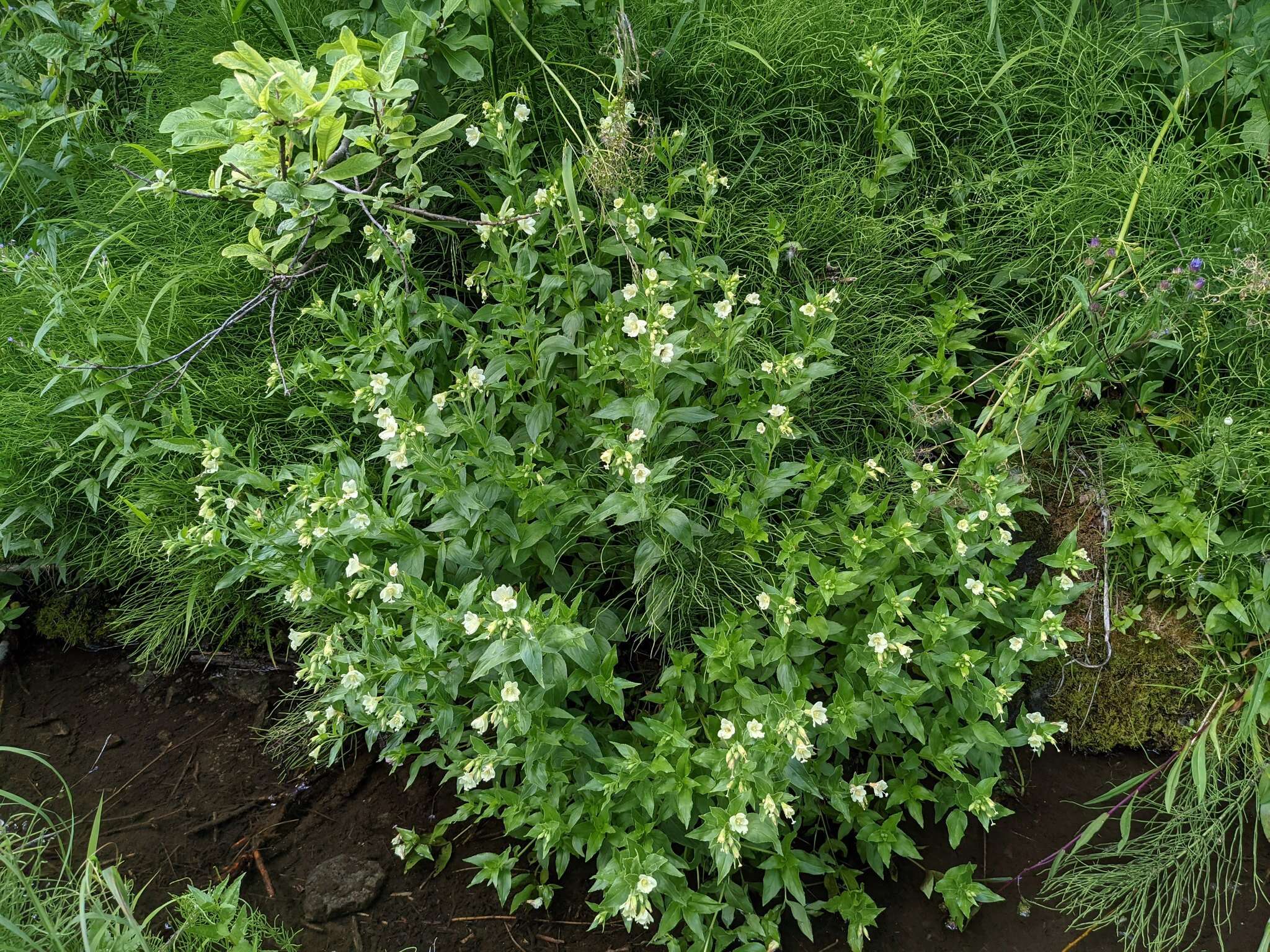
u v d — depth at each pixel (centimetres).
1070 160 107
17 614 106
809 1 115
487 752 78
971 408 106
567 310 95
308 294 104
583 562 91
